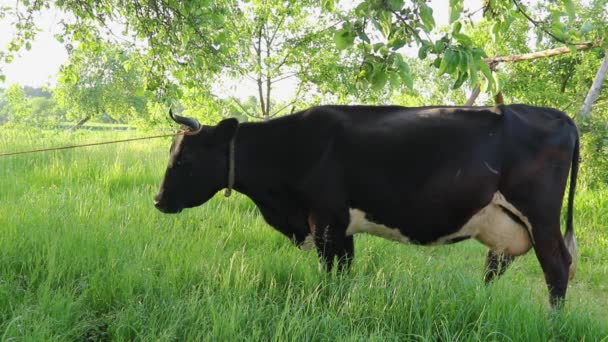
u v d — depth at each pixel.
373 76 3.14
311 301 4.24
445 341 3.78
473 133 4.47
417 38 3.02
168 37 5.98
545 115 4.58
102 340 3.83
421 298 4.16
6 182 8.52
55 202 6.93
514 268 6.04
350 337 3.58
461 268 5.57
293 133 4.91
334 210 4.75
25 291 4.18
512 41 15.27
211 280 4.61
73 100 25.45
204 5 5.45
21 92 17.84
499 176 4.46
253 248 6.01
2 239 5.07
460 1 2.96
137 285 4.44
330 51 11.65
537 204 4.41
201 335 3.63
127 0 6.13
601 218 8.78
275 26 12.14
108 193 8.55
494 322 3.86
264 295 4.48
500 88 3.29
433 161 4.50
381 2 2.96
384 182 4.60
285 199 5.05
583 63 14.22
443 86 14.84
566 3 3.13
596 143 10.88
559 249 4.48
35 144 13.62
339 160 4.69
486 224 4.63
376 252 5.91
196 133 5.05
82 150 12.24
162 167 10.49
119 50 6.55
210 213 7.25
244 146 5.05
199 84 6.66
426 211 4.60
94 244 5.24
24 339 3.38
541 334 3.89
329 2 3.68
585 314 4.23
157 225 6.39
